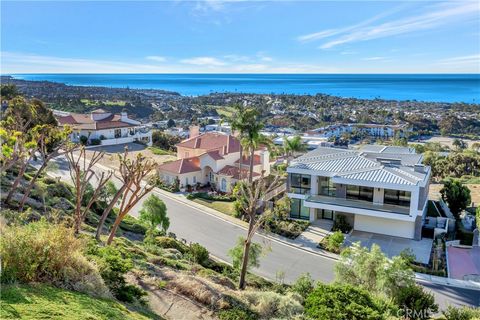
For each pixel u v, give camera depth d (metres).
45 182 33.59
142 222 34.09
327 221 38.06
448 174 68.25
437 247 31.53
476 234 35.03
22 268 9.84
